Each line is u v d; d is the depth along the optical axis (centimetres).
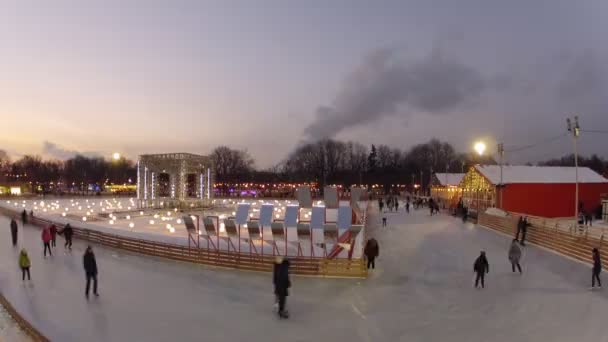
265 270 1972
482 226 3719
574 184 4253
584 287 1655
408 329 1254
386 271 1991
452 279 1831
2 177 12206
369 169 12494
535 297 1536
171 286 1748
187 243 2470
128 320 1341
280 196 9531
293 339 1186
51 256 2347
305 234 1998
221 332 1241
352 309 1445
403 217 4628
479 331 1226
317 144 12500
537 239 2678
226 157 12019
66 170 12838
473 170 4809
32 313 1407
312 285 1755
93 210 5181
